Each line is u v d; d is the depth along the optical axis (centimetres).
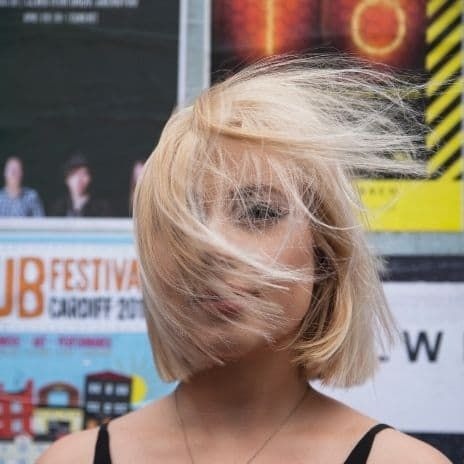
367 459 135
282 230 132
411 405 235
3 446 242
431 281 238
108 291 245
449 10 242
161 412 148
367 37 243
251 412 142
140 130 248
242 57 246
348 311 142
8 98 251
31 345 244
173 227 131
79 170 248
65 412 242
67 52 251
